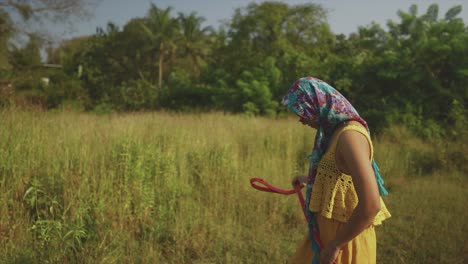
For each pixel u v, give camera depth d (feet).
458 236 13.60
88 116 27.04
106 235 12.19
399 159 25.90
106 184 14.40
